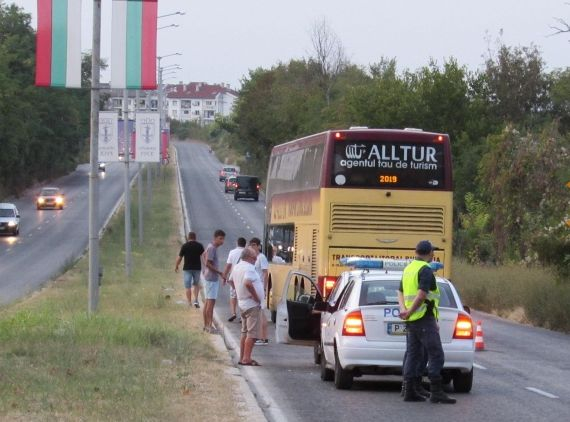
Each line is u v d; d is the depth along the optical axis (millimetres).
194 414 34281
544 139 110812
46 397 34875
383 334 42156
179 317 73375
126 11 63406
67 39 62906
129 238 112875
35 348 47312
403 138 64875
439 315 42000
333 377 46781
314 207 66812
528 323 87438
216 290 65375
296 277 71750
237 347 59656
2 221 188750
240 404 37125
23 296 92188
